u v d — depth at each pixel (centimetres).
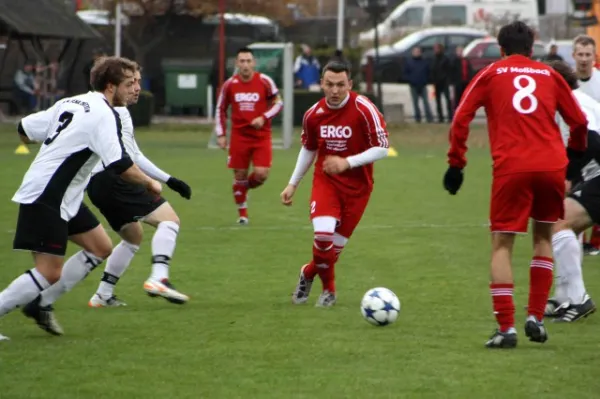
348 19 10169
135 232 2262
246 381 1627
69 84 8319
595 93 2667
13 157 5847
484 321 2084
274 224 3553
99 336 1953
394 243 3148
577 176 2238
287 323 2070
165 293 2206
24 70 8562
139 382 1622
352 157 2197
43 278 1853
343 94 2211
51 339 1930
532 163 1805
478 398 1533
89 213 1975
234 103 3662
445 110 9150
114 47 9350
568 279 2106
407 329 2008
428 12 10062
